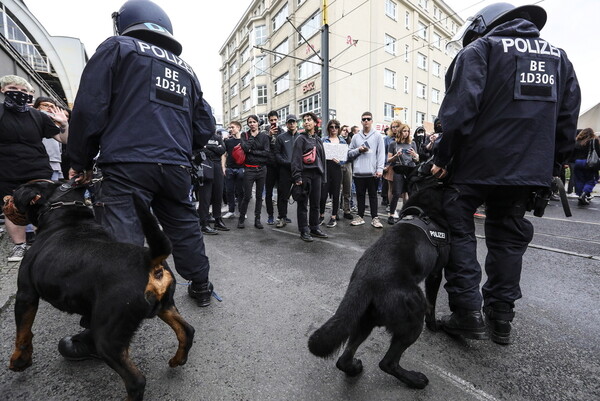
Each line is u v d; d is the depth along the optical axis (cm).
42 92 1108
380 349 196
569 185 927
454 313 206
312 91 1900
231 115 3647
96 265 143
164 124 201
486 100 185
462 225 201
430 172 216
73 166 190
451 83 187
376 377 170
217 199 505
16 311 159
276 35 2275
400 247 174
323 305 250
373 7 1848
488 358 186
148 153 192
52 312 234
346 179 582
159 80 201
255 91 2597
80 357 176
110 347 136
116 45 186
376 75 1875
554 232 483
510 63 181
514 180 182
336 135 545
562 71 193
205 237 465
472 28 213
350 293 158
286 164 507
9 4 2030
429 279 212
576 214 640
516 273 197
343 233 484
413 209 206
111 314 136
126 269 141
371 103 1873
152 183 197
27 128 309
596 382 164
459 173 198
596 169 721
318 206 459
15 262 323
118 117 188
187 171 220
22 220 192
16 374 168
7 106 297
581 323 222
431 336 211
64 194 183
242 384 162
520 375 170
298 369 175
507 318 198
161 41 216
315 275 314
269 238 459
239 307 247
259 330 214
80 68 2559
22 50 2180
